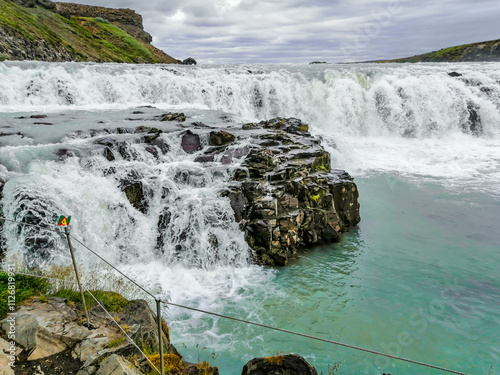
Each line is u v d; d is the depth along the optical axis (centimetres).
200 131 1533
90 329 514
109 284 718
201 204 1064
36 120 1734
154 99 2702
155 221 1084
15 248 950
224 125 1864
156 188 1119
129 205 1082
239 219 1069
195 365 521
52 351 470
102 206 1051
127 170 1164
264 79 2875
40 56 4812
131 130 1515
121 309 583
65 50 5472
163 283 930
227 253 1030
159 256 1053
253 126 1750
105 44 7888
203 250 1030
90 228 1020
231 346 695
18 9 6041
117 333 513
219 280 950
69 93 2414
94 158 1176
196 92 2734
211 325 761
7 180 1000
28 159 1123
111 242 1039
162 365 436
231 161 1272
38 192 995
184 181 1181
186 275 972
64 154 1162
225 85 2745
